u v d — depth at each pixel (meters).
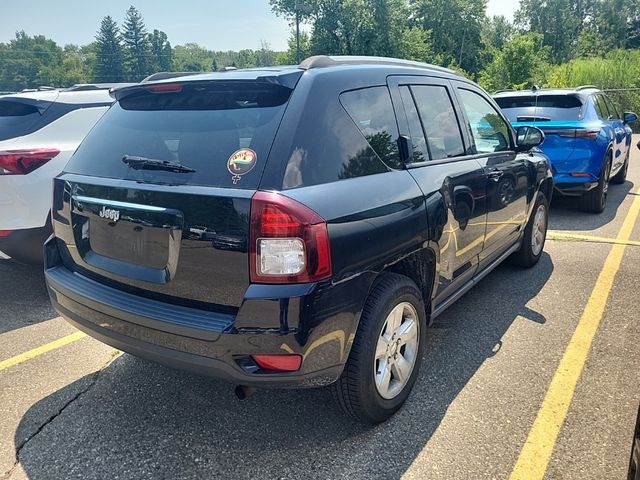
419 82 3.48
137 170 2.72
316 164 2.49
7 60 113.62
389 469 2.57
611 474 2.51
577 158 7.18
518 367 3.49
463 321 4.21
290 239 2.26
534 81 30.88
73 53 135.88
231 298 2.35
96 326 2.79
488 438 2.78
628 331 3.98
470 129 3.98
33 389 3.34
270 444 2.78
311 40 46.72
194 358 2.42
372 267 2.60
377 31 44.56
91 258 2.91
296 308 2.27
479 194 3.76
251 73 2.76
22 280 5.36
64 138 4.96
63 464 2.65
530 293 4.77
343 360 2.52
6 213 4.50
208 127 2.65
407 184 2.95
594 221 7.43
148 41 118.25
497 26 75.75
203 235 2.38
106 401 3.20
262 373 2.35
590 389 3.21
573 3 80.50
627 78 24.61
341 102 2.75
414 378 3.11
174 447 2.77
